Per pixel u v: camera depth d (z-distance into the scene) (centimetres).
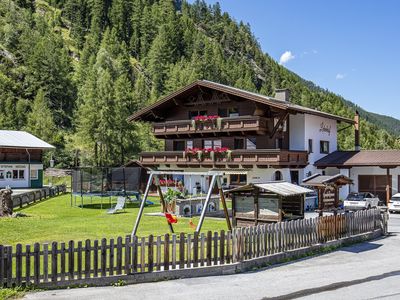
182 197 2869
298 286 1198
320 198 2156
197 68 13425
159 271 1232
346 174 4022
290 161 3888
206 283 1212
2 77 10619
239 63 17438
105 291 1102
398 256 1664
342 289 1175
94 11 18512
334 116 4456
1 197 2508
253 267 1416
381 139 11288
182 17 19875
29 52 12106
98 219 2530
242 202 2048
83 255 1267
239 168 4088
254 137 4141
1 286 1064
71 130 10231
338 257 1633
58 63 11338
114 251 1205
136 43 17138
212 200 2964
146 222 2388
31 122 8788
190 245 1299
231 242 1381
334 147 4672
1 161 5366
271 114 4112
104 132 7856
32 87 10806
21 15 14962
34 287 1091
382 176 3934
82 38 17075
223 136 4306
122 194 3641
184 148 4606
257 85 17738
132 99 10369
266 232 1492
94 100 8069
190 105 4556
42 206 3453
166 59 14988
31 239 1750
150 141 8994
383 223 2211
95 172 3816
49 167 7788
